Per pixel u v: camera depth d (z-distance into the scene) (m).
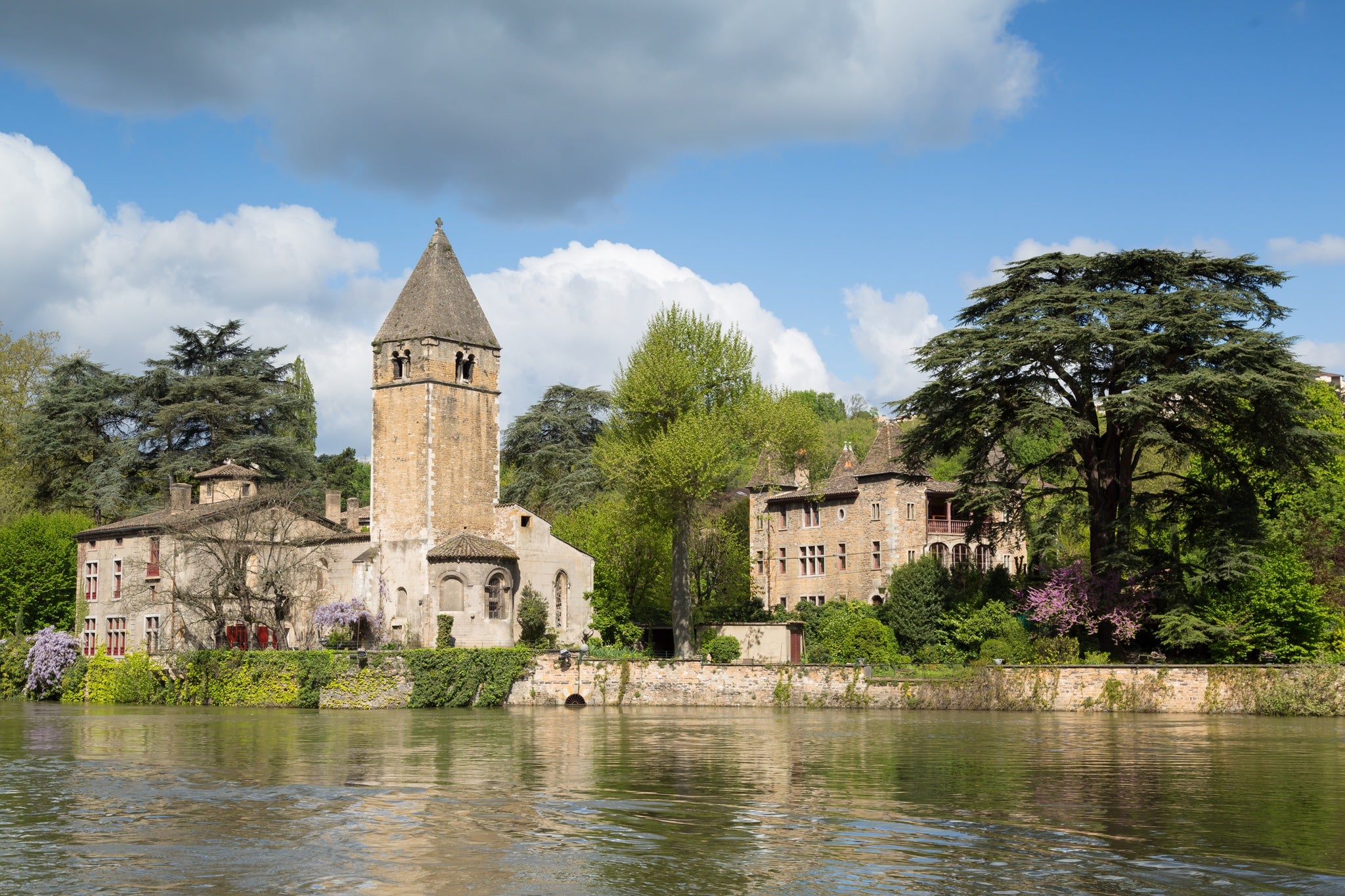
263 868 21.44
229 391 95.75
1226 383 56.03
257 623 69.38
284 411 98.50
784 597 90.25
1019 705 57.66
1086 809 27.22
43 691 74.12
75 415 94.88
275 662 63.69
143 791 30.11
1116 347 59.59
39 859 22.22
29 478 98.88
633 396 70.62
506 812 26.83
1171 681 56.41
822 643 73.62
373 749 39.81
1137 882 20.50
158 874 21.08
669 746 40.62
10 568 84.25
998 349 60.06
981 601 67.44
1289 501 64.56
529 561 73.75
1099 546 62.38
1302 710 54.19
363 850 22.86
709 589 84.75
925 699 58.75
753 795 29.23
